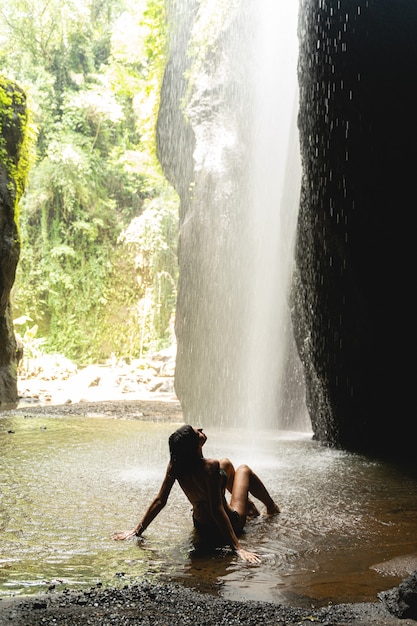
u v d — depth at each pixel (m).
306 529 4.94
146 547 4.30
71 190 30.39
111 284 31.33
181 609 3.05
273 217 14.16
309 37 9.49
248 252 14.38
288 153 13.36
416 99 8.23
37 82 30.95
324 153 9.42
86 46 32.47
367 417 10.34
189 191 16.30
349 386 10.51
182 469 4.47
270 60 14.28
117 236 31.94
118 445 9.57
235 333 14.51
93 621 2.83
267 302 14.09
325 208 9.69
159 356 27.95
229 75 14.95
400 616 3.03
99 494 6.02
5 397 17.38
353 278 9.86
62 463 7.79
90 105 31.81
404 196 8.79
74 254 30.62
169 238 31.78
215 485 4.37
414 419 9.80
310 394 11.88
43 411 15.05
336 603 3.28
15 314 29.52
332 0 8.71
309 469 8.09
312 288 10.82
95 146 32.69
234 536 4.29
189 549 4.28
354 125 8.84
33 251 30.28
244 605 3.14
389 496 6.37
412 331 9.51
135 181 32.94
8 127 16.92
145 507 5.53
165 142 18.05
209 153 15.03
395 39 8.27
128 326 30.81
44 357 27.44
